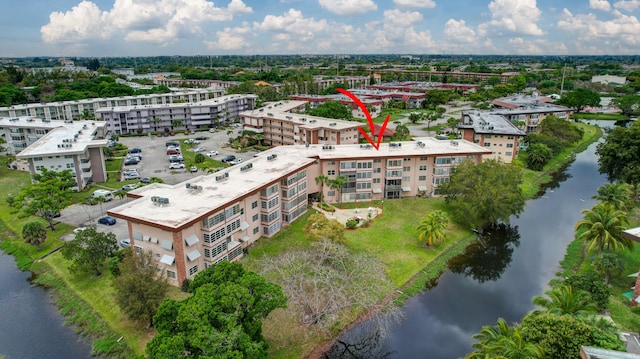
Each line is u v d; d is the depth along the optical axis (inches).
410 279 2508.6
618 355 1332.4
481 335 1673.2
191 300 1642.5
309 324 2037.4
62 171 3614.7
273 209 2950.3
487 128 4822.8
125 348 1924.2
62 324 2119.8
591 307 1708.9
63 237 2974.9
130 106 6909.5
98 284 2399.1
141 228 2342.5
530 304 2333.9
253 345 1577.3
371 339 2044.8
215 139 6112.2
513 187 3179.1
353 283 2287.2
